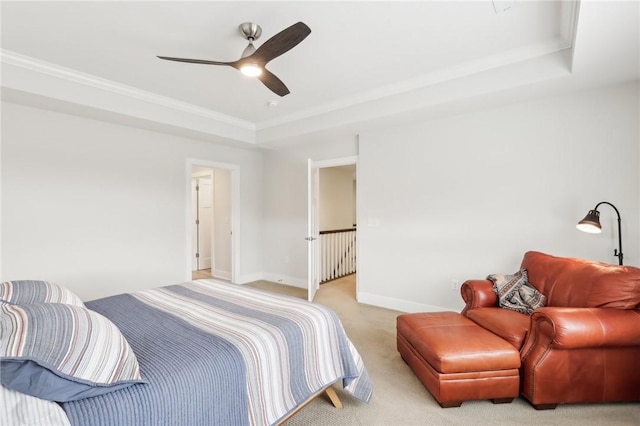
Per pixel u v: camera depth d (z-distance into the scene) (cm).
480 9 203
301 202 502
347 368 186
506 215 312
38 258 314
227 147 497
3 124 293
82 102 301
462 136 335
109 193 364
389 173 389
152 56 264
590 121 271
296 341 161
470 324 228
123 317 176
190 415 114
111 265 366
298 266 510
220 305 199
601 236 267
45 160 317
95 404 98
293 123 425
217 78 306
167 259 418
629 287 189
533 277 250
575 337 176
